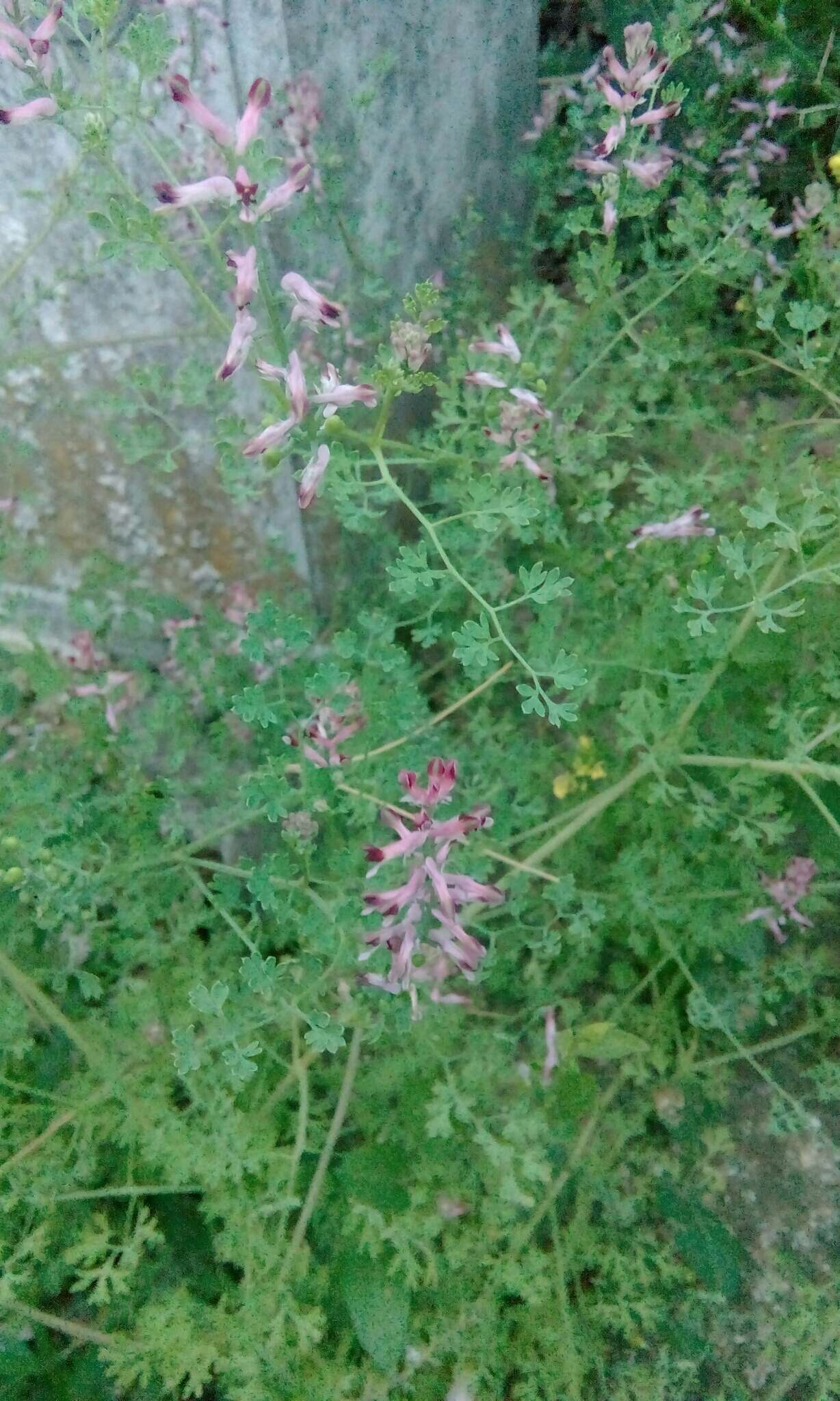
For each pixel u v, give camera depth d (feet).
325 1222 0.58
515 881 0.57
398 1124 0.60
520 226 0.80
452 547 0.58
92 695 0.63
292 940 0.68
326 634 0.72
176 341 0.59
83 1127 0.57
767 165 0.75
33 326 0.60
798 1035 0.62
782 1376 0.57
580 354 0.66
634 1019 0.65
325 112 0.54
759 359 0.74
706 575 0.49
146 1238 0.53
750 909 0.63
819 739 0.52
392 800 0.56
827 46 0.68
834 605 0.59
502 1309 0.57
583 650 0.62
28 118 0.43
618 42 0.74
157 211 0.42
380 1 0.55
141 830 0.58
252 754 0.67
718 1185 0.60
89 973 0.56
